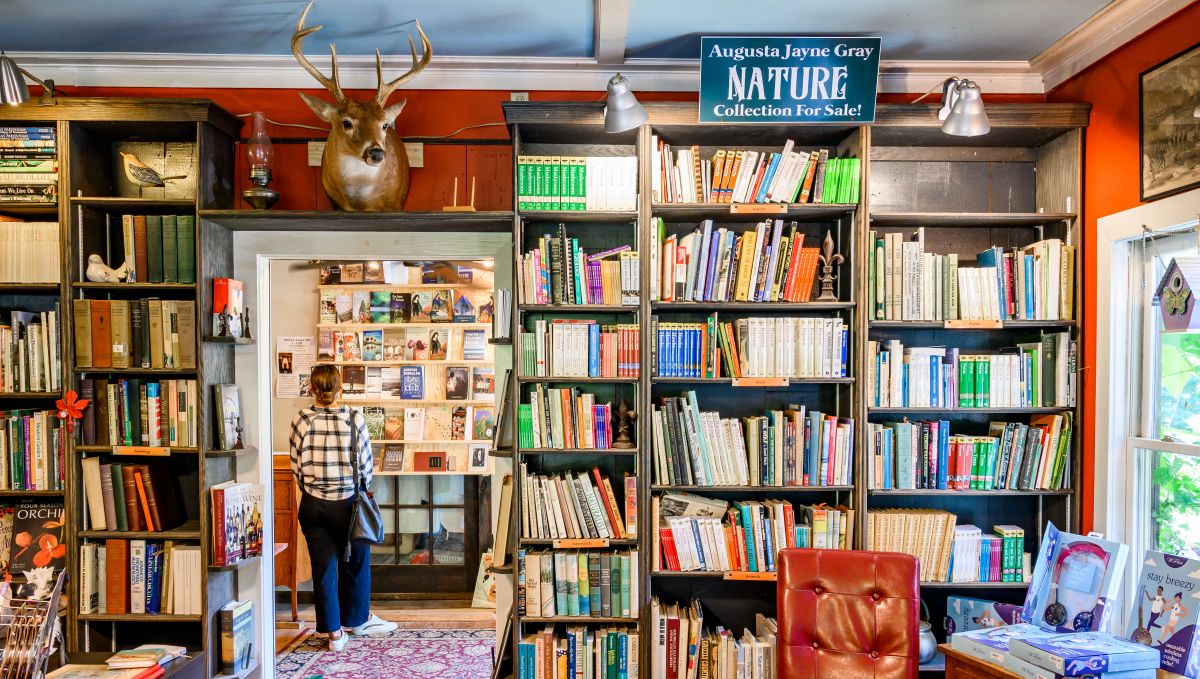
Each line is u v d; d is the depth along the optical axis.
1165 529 2.81
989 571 3.18
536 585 3.07
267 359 3.48
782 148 3.39
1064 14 2.88
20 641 1.98
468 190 3.43
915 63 3.39
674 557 3.11
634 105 2.84
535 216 3.16
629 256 3.11
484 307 5.19
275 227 3.29
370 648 4.23
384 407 5.13
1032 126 3.10
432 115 3.44
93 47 3.24
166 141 3.36
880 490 3.12
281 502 4.78
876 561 2.61
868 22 2.98
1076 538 2.65
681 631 3.07
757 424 3.14
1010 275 3.19
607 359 3.13
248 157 3.20
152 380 3.24
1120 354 2.95
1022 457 3.16
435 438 5.09
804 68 2.98
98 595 3.14
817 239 3.40
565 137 3.32
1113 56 2.94
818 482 3.14
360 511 4.08
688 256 3.16
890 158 3.41
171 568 3.11
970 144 3.40
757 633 3.28
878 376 3.16
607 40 3.07
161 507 3.14
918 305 3.15
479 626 4.60
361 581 4.44
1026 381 3.19
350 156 2.95
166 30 3.06
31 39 3.14
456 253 3.42
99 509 3.10
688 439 3.13
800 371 3.15
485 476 5.06
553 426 3.12
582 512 3.12
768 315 3.37
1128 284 2.95
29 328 3.13
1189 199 2.53
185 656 2.35
